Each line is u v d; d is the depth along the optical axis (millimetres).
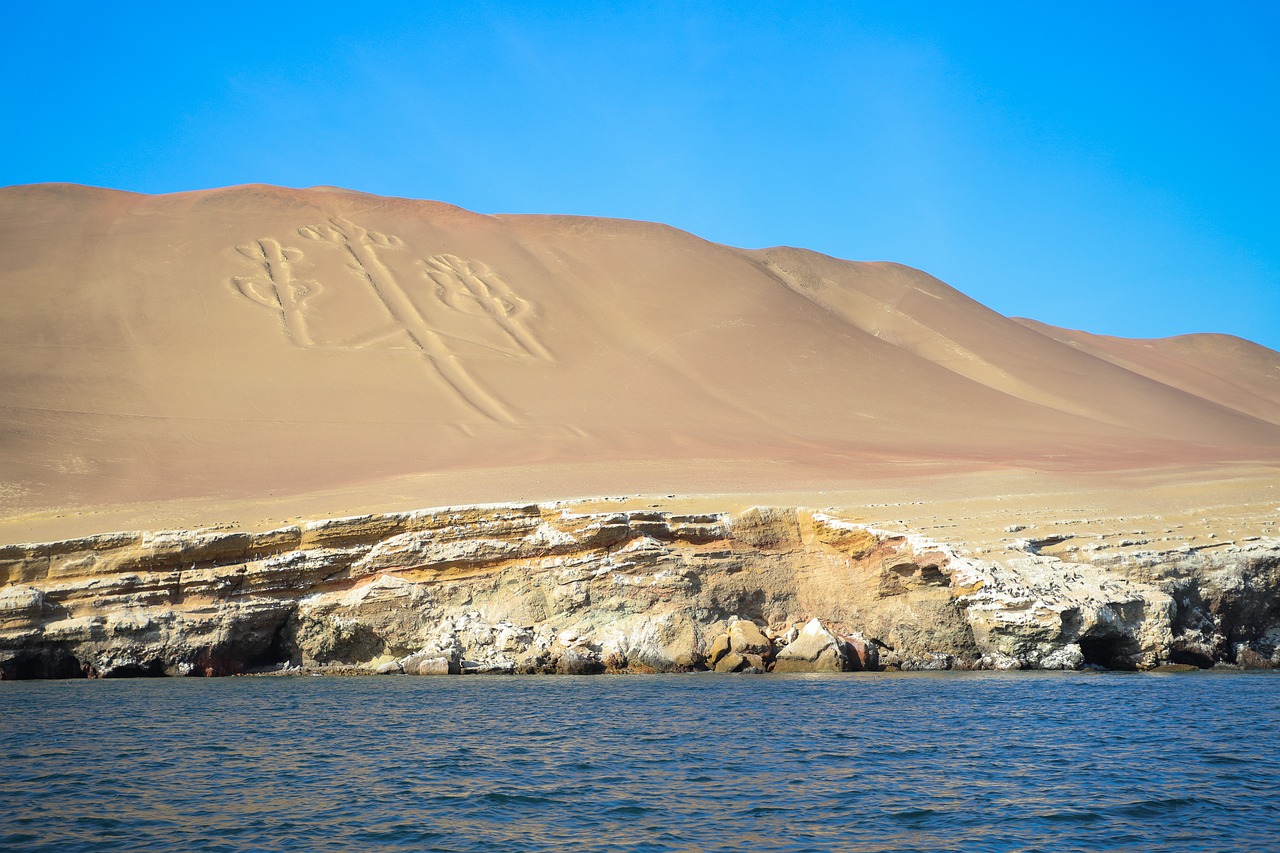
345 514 40656
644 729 23516
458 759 20484
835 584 36312
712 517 36500
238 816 16594
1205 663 35812
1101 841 15359
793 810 16906
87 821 16328
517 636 34562
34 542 35875
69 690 30578
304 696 28922
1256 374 114688
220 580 35344
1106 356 112938
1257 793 17891
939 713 25531
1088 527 39719
